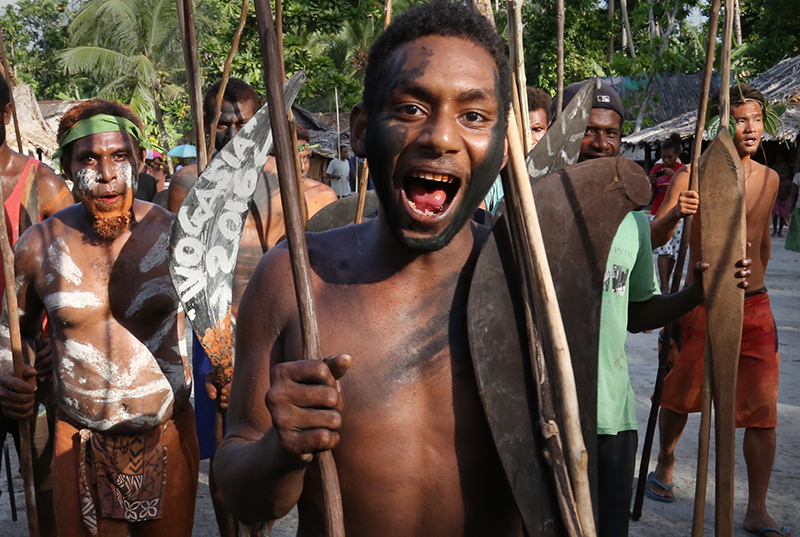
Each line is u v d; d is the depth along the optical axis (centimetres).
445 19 105
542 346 110
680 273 257
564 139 162
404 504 111
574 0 2112
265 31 87
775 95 1538
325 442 88
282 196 87
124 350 214
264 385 114
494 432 108
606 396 228
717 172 143
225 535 259
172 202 309
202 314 178
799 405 464
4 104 277
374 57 109
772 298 822
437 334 113
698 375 328
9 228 275
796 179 1024
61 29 4222
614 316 227
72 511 215
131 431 215
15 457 396
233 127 308
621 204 119
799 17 2005
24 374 202
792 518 322
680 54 2302
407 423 111
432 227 105
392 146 102
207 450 302
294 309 115
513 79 137
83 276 212
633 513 319
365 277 116
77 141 205
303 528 118
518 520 120
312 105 2394
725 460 141
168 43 2400
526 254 111
